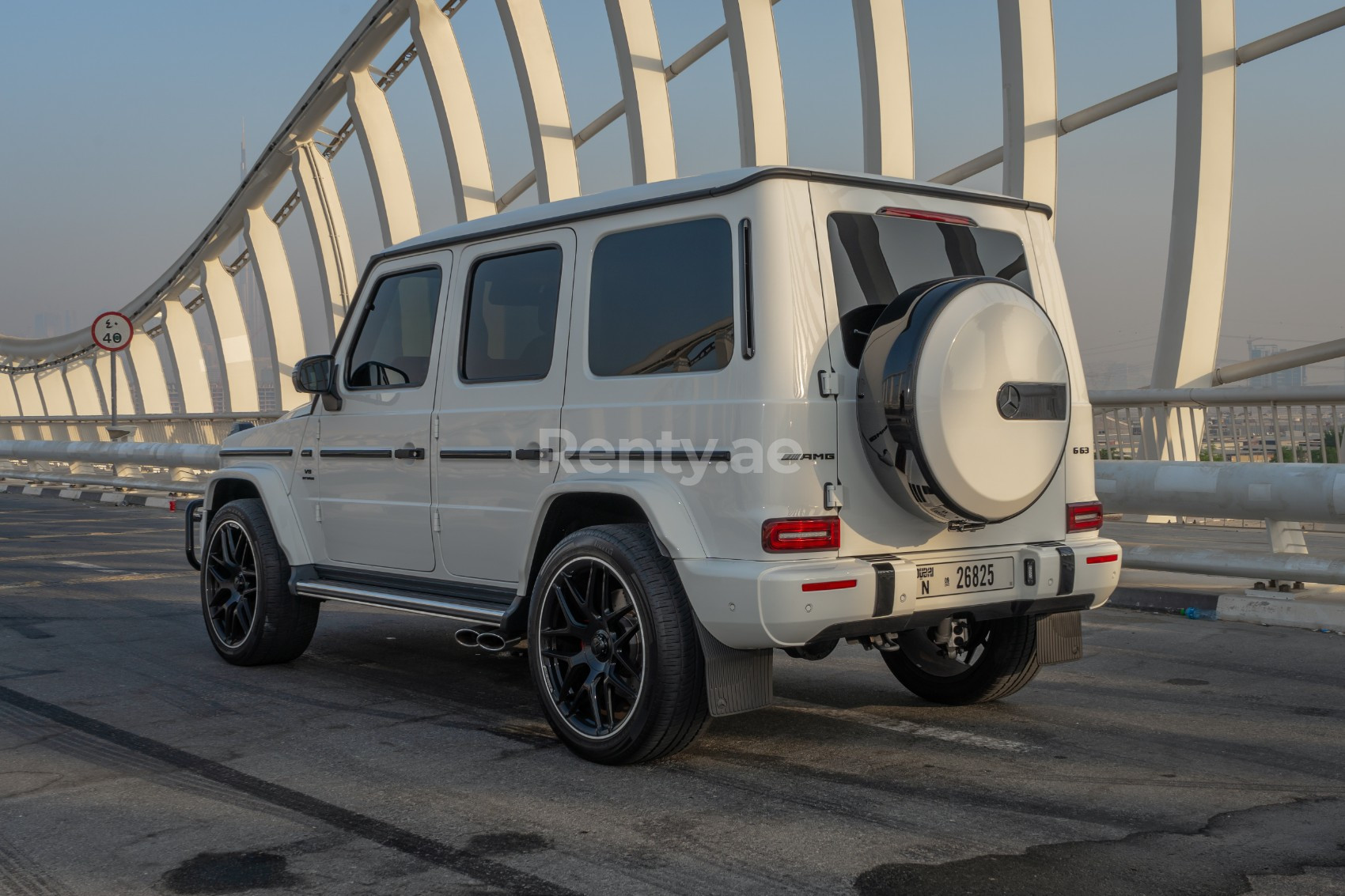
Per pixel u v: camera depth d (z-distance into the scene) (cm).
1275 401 808
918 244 454
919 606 427
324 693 572
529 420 487
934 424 405
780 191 417
